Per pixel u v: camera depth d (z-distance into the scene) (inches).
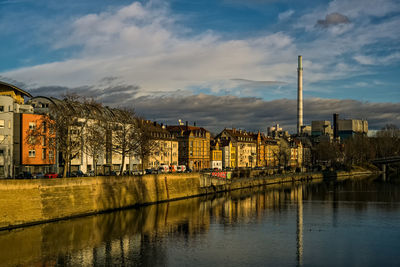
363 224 3393.2
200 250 2534.5
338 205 4569.4
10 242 2581.2
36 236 2738.7
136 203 4192.9
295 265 2245.3
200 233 3019.2
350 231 3110.2
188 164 7824.8
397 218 3678.6
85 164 4948.3
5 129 4008.4
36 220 3029.0
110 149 4566.9
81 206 3457.2
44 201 3110.2
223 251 2512.3
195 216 3754.9
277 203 4763.8
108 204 3794.3
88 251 2469.2
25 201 2962.6
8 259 2276.1
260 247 2618.1
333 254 2461.9
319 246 2642.7
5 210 2824.8
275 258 2375.7
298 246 2640.3
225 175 6540.4
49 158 4362.7
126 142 4510.3
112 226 3164.4
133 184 4188.0
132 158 5944.9
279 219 3629.4
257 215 3846.0
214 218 3659.0
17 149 4158.5
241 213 3961.6
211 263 2265.0
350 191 6220.5
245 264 2253.9
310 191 6230.3
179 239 2819.9
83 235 2842.0
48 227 2989.7
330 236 2933.1
